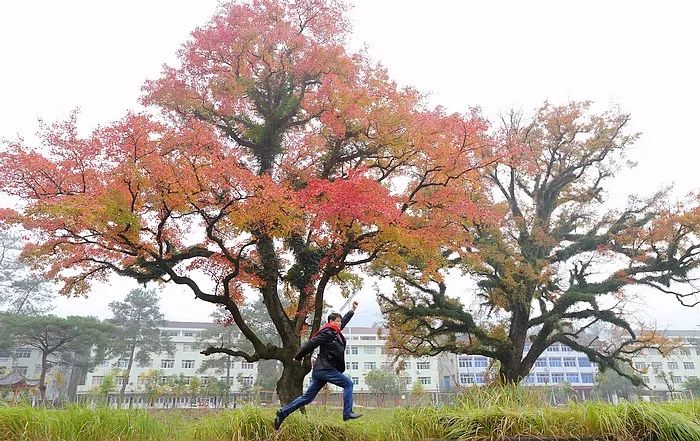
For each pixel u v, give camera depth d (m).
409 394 11.41
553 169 28.39
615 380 61.38
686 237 22.95
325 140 16.91
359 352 78.81
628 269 24.31
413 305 25.66
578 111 26.89
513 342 24.92
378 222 13.14
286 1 18.77
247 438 7.73
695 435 7.30
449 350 26.42
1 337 44.00
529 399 8.99
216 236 15.21
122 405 9.08
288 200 13.03
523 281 23.86
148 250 13.72
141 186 12.19
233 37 17.33
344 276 18.73
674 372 74.31
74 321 45.97
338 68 17.41
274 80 18.88
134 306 62.50
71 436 7.42
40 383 45.69
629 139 26.59
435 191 15.88
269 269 16.91
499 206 24.44
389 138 14.96
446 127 14.52
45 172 12.95
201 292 15.05
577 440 7.58
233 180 12.62
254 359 15.58
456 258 22.94
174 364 74.31
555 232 27.97
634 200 26.14
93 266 16.14
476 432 7.83
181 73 18.02
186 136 13.33
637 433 7.55
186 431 8.26
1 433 7.25
